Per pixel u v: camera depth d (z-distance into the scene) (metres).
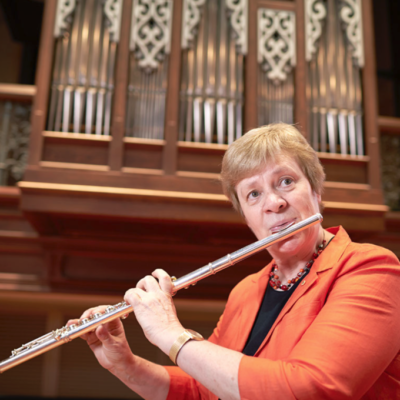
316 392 0.87
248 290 1.37
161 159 3.34
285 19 3.80
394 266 1.04
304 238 1.17
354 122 3.68
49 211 3.14
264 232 1.22
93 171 3.23
